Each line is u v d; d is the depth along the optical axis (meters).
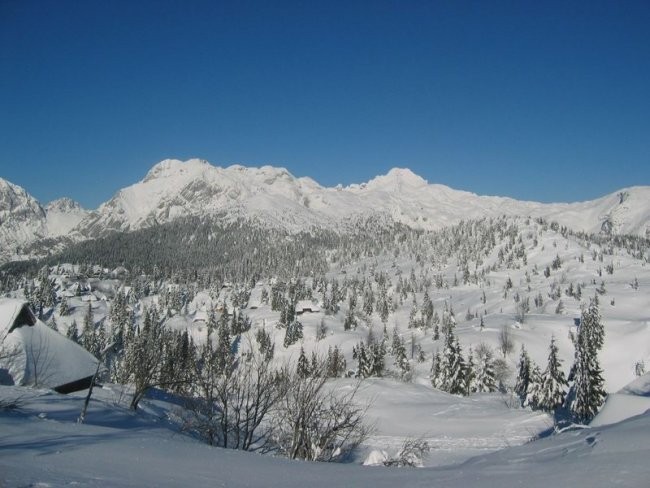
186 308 194.88
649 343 121.50
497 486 5.95
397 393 51.19
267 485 6.80
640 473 5.54
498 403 59.47
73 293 186.50
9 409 14.25
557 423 36.06
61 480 5.87
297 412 13.71
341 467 8.71
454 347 73.50
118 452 8.38
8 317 30.58
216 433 14.22
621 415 18.47
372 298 196.00
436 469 7.91
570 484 5.59
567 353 125.75
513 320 153.25
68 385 30.31
